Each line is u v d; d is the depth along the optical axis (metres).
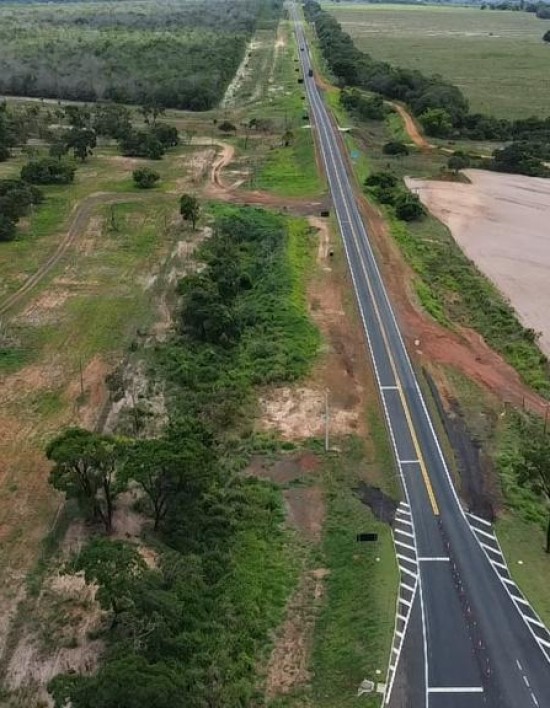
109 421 74.88
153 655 46.72
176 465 58.06
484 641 51.69
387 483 68.06
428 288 110.88
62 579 54.97
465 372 88.69
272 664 49.53
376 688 47.81
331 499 65.62
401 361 89.75
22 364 85.50
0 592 53.78
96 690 40.47
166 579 53.31
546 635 52.34
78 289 105.44
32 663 48.22
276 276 110.06
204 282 100.12
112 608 51.12
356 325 98.06
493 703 47.25
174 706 40.72
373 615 53.28
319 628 52.41
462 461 71.62
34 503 63.03
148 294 104.19
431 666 49.62
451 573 57.69
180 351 87.94
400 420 77.88
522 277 118.12
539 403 83.56
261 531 61.25
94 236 125.81
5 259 115.50
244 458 70.38
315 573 57.44
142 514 61.72
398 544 60.66
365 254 121.12
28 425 74.06
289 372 85.00
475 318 103.31
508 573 57.88
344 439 74.06
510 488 67.81
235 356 89.19
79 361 86.44
